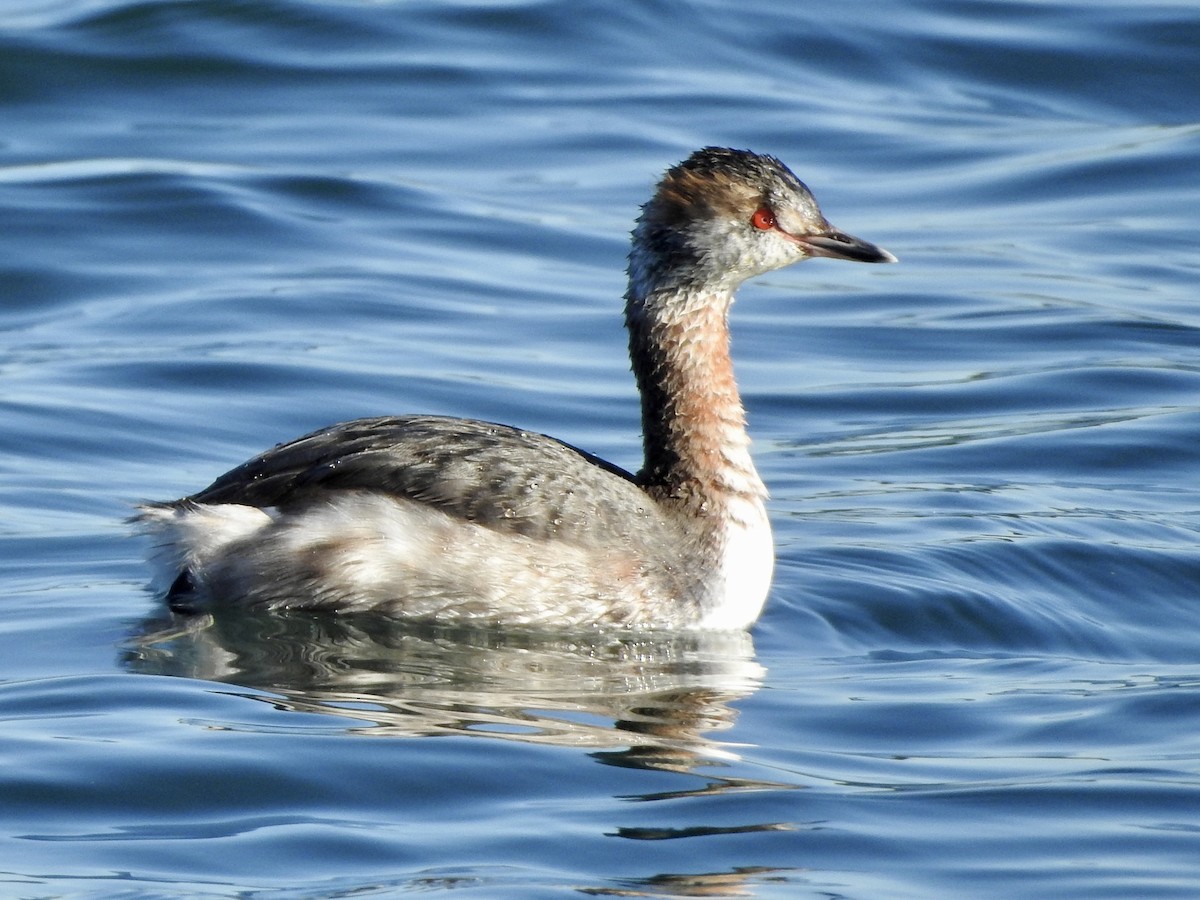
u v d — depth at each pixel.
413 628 12.40
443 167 22.98
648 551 12.66
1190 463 16.20
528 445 12.80
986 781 9.91
